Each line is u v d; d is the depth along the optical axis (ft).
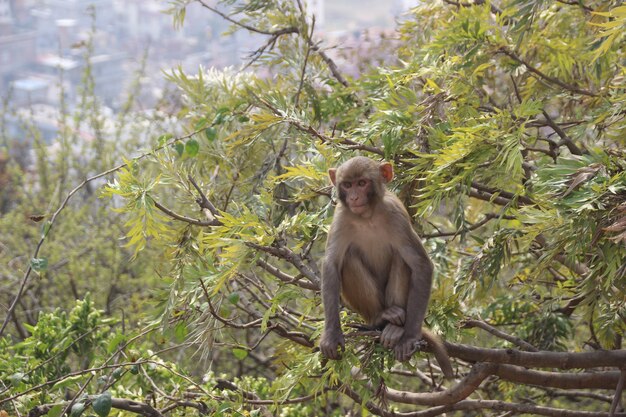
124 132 61.46
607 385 25.68
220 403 24.79
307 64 35.40
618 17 21.53
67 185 59.31
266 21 37.91
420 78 30.83
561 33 34.42
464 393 24.99
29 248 55.67
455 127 26.09
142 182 24.70
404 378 41.63
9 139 67.15
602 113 26.73
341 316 24.03
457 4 32.83
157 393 27.09
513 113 26.05
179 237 26.14
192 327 26.35
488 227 35.78
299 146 30.78
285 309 26.84
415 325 21.35
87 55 61.87
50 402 26.32
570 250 21.59
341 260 22.72
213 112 34.04
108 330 30.09
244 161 32.14
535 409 27.66
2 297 52.29
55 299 51.78
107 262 54.80
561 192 22.18
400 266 22.97
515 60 29.63
